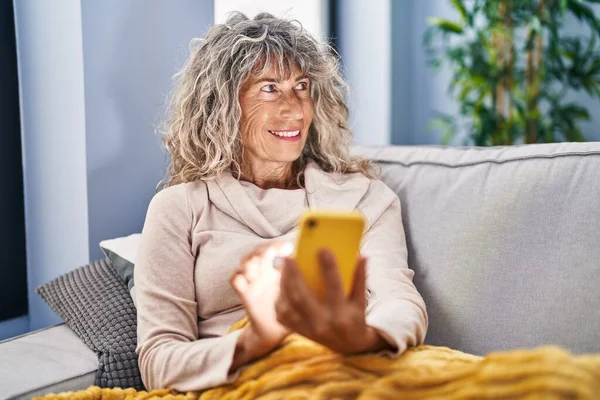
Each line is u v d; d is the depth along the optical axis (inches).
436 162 57.2
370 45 115.6
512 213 49.8
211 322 48.9
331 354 39.8
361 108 115.2
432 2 122.5
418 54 124.1
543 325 45.7
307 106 53.9
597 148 48.6
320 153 58.7
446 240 52.4
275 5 95.0
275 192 53.3
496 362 32.9
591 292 44.4
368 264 50.5
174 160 56.1
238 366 40.9
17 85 76.7
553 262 46.7
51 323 76.9
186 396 41.6
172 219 50.0
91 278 57.8
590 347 43.6
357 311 35.1
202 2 79.8
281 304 35.0
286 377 38.0
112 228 72.0
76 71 68.6
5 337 76.6
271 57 52.0
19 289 79.6
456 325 49.9
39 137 74.9
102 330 50.7
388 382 35.3
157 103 75.3
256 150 53.4
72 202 71.4
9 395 42.8
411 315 43.6
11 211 77.8
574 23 117.3
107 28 69.6
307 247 33.3
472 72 111.7
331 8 112.8
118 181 72.1
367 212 53.6
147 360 44.2
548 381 29.5
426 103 125.9
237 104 52.3
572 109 110.7
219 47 53.4
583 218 46.4
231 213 51.3
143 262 48.5
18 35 75.5
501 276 48.7
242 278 40.2
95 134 69.5
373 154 62.7
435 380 34.9
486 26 111.9
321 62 55.2
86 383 46.7
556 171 49.3
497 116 113.1
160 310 46.6
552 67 111.6
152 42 74.2
